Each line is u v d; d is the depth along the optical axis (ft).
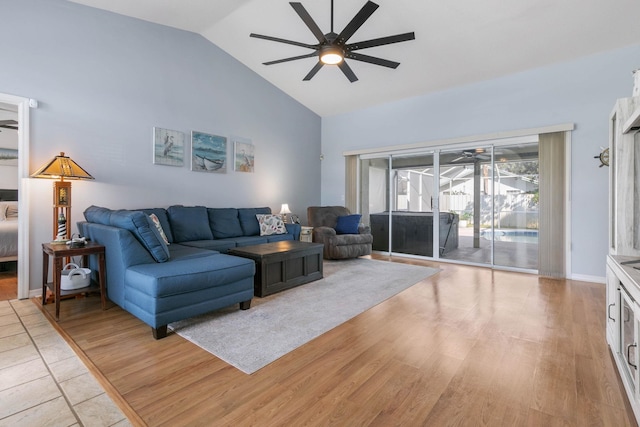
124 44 12.28
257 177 17.79
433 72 14.96
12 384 5.39
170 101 13.79
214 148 15.51
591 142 12.57
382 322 8.26
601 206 12.41
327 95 18.88
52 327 7.77
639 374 4.35
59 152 10.66
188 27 13.91
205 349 6.71
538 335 7.45
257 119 17.66
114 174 12.06
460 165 16.49
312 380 5.58
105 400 4.98
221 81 15.80
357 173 20.26
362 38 12.80
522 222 14.94
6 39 9.59
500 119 14.79
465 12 11.11
